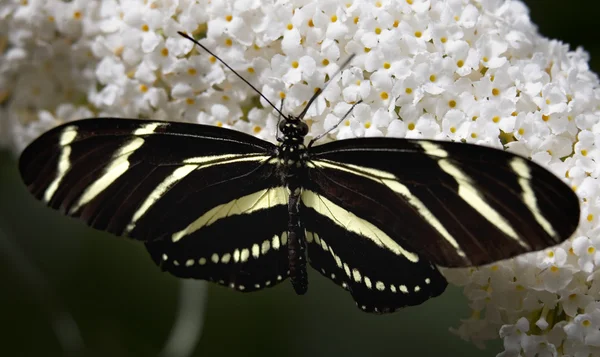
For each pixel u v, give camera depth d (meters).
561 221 0.28
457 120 0.31
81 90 0.35
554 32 0.37
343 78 0.31
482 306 0.31
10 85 0.36
